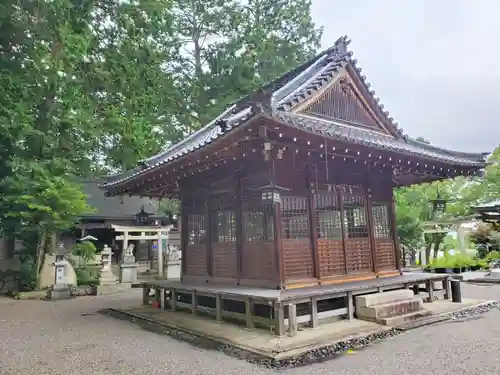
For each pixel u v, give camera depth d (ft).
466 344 20.36
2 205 48.67
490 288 43.80
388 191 34.96
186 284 32.91
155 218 70.28
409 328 23.89
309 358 18.65
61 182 47.73
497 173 79.77
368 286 27.22
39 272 51.98
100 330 26.76
